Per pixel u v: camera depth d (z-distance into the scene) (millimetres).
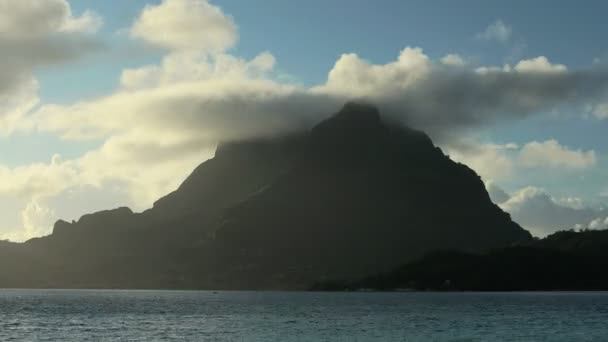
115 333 149500
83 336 143250
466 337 139125
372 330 155500
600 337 138375
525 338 136625
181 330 157000
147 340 134625
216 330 156625
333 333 148250
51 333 150000
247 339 136250
